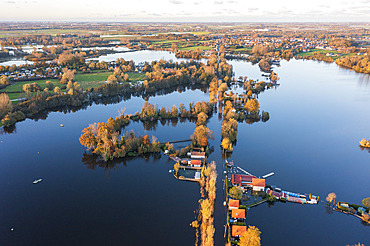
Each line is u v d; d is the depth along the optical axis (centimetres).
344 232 12600
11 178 16712
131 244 11875
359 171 17375
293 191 15412
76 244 11875
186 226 12938
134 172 17450
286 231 12612
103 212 13862
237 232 12138
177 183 16288
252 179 15400
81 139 19612
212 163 17538
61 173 17350
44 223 13112
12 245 11819
